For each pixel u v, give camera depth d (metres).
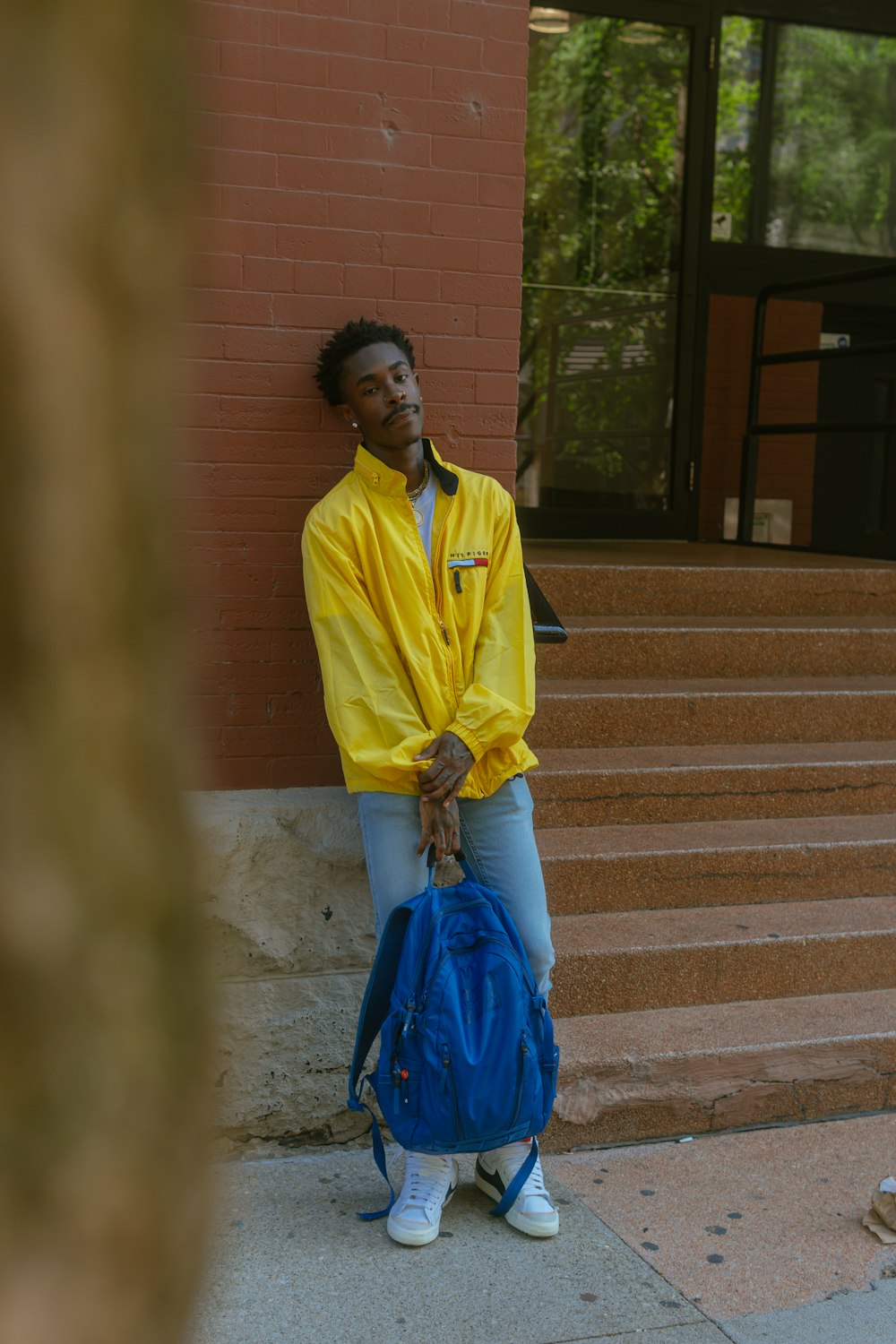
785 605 5.75
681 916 4.16
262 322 3.53
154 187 0.56
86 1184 0.56
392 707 3.07
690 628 5.24
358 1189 3.34
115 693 0.56
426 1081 2.94
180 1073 0.59
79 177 0.53
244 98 3.47
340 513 3.16
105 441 0.54
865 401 8.30
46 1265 0.56
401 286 3.63
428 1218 3.05
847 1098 3.73
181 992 0.59
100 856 0.55
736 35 7.74
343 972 3.57
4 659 0.53
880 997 4.03
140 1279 0.59
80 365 0.53
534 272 7.47
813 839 4.39
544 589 5.42
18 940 0.53
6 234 0.52
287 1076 3.53
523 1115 2.97
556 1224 3.05
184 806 0.59
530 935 3.22
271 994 3.51
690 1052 3.59
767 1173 3.40
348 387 3.21
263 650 3.62
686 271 7.69
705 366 7.79
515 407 3.76
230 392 3.53
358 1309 2.77
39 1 0.52
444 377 3.70
